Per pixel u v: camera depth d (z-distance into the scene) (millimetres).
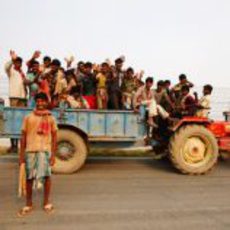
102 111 10875
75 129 10836
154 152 13000
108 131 10945
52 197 8508
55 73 11344
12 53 11492
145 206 7969
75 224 6906
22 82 11562
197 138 11109
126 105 12164
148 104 11148
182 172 11008
